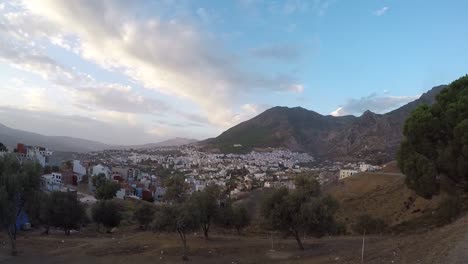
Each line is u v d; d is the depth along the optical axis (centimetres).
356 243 3506
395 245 2642
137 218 6162
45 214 5081
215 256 3350
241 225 4872
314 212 3322
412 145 4462
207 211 4184
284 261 2977
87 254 3519
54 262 3228
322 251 3231
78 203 5456
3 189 3312
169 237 4206
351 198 7750
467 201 3934
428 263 1672
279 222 3416
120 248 3688
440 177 4184
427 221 4141
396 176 9388
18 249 3684
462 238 1941
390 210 5972
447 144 4172
